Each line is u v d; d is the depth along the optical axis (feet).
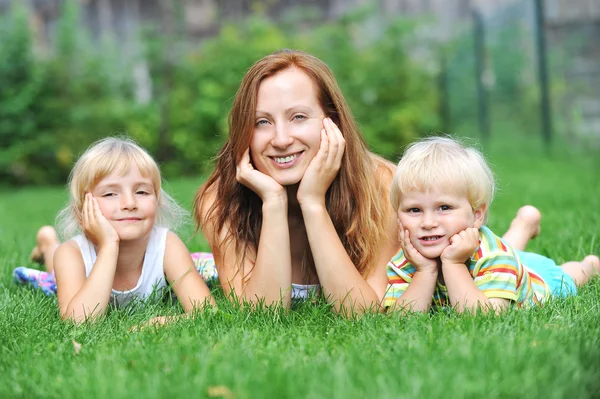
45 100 41.68
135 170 10.23
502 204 19.83
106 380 6.55
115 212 10.09
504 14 39.70
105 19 54.39
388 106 42.06
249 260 10.57
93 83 42.70
